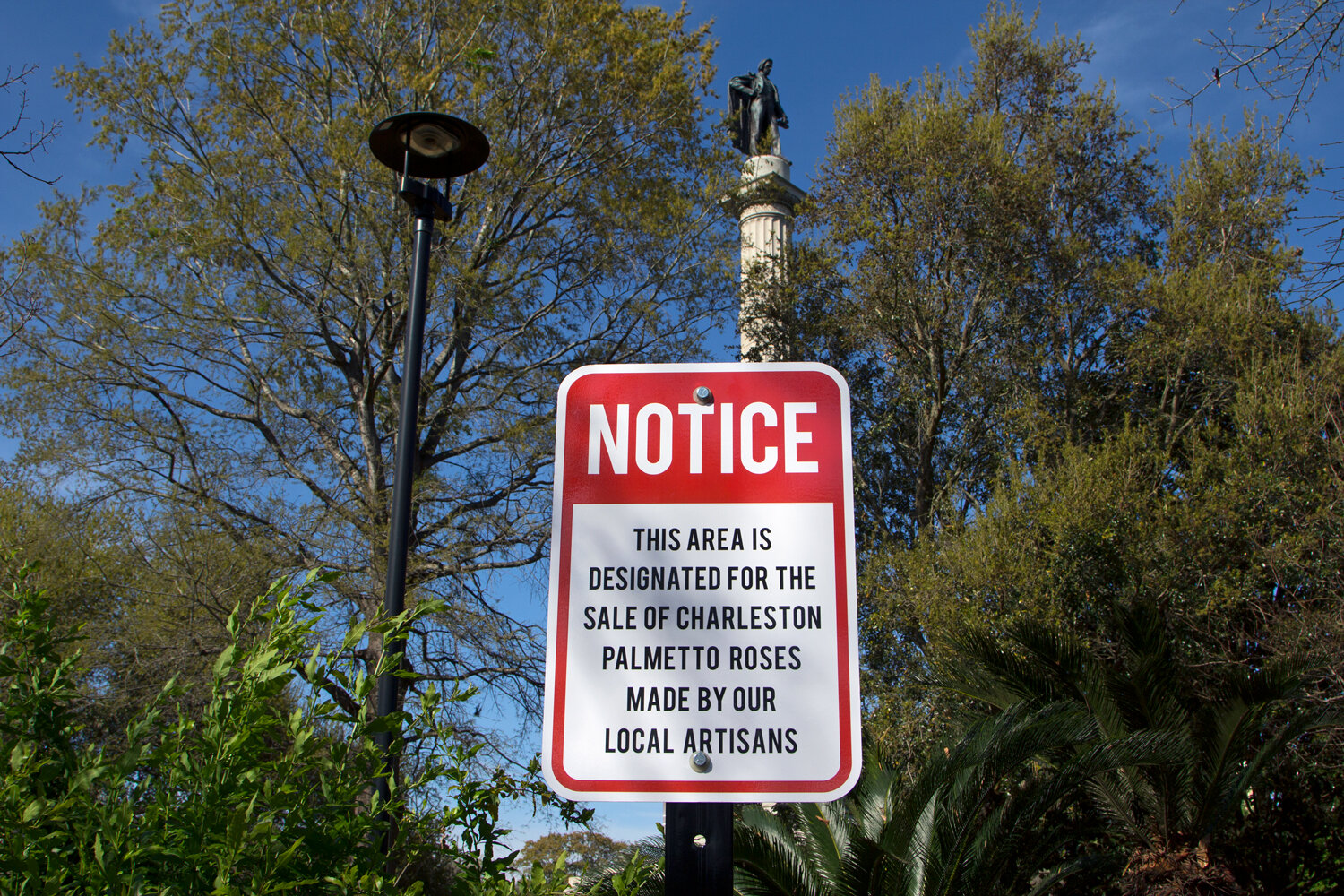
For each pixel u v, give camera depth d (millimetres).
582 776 1894
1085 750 8656
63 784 2371
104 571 13531
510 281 16297
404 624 2535
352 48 15352
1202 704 11570
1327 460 13977
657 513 2049
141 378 16312
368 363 16266
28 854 2031
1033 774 10078
